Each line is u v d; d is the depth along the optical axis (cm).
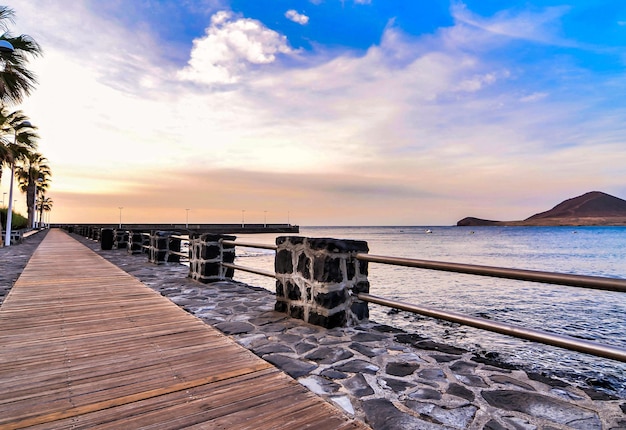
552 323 756
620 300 998
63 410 180
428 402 200
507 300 995
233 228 9075
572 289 1184
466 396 208
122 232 1404
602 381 235
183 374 227
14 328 327
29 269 756
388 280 1383
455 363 260
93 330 322
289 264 400
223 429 165
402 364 257
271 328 348
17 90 1372
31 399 191
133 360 250
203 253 611
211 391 204
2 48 1168
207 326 338
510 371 246
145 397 195
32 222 4153
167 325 340
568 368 413
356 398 204
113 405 186
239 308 430
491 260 2692
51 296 473
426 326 622
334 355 275
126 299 456
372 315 718
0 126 1766
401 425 176
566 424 178
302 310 377
